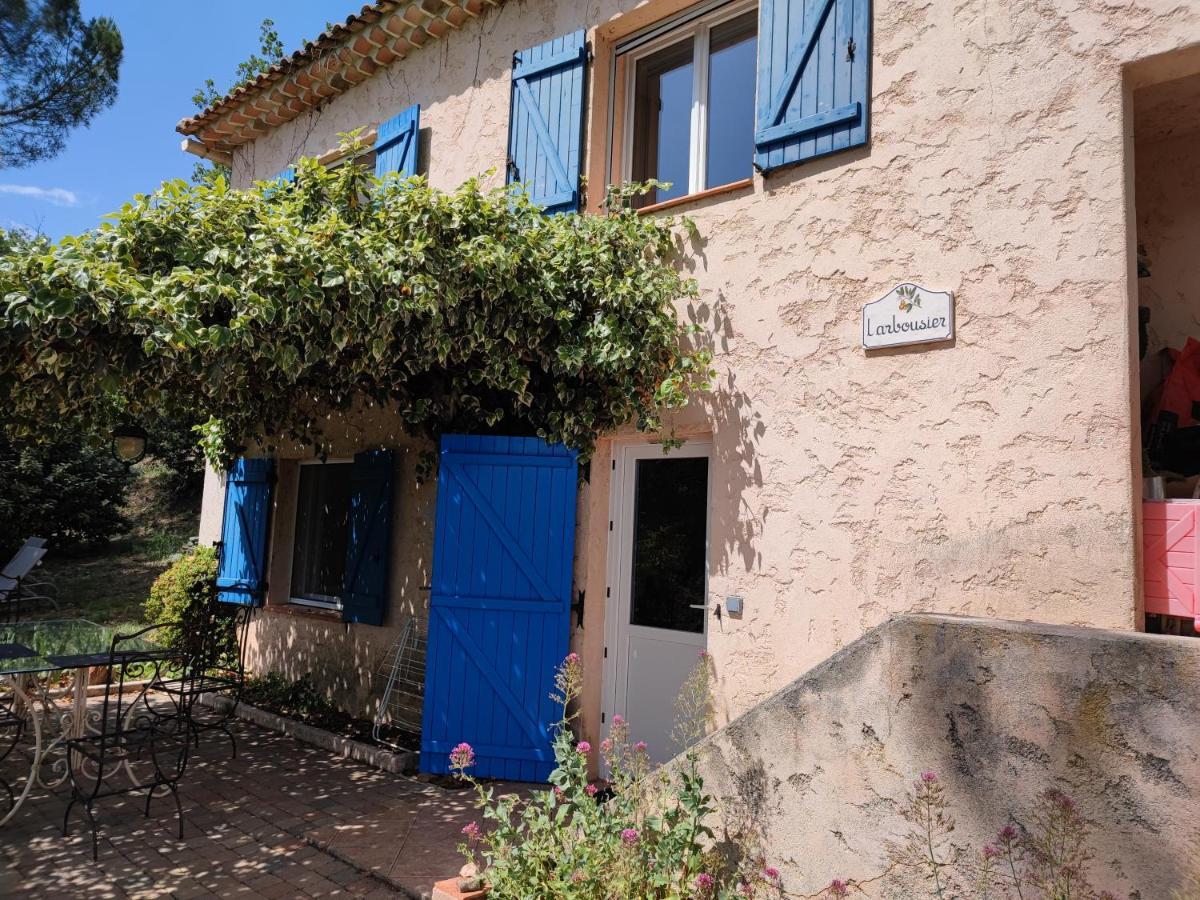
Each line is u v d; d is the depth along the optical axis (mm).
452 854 3938
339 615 6883
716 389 4707
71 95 13398
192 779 5180
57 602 12594
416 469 6367
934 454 3793
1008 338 3615
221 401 5965
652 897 2729
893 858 2438
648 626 5086
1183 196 4266
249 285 3900
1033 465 3492
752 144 5070
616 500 5336
